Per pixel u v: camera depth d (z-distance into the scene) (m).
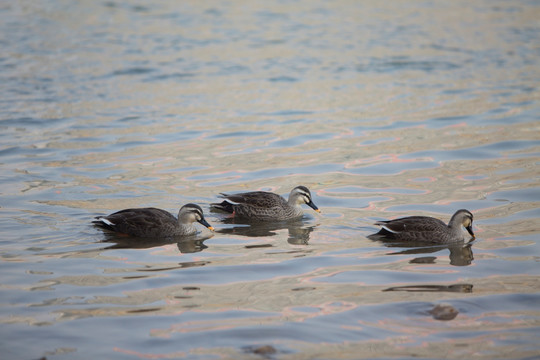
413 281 13.53
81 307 12.23
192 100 30.58
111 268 14.09
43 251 14.94
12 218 16.88
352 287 13.24
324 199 18.94
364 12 53.22
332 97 31.17
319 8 54.53
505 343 11.05
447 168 21.48
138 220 16.14
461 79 34.19
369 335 11.31
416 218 16.05
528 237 15.86
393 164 21.98
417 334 11.36
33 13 50.44
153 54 39.31
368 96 31.31
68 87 32.19
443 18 50.91
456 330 11.49
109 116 27.81
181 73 35.44
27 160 22.06
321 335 11.28
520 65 36.84
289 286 13.30
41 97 30.31
